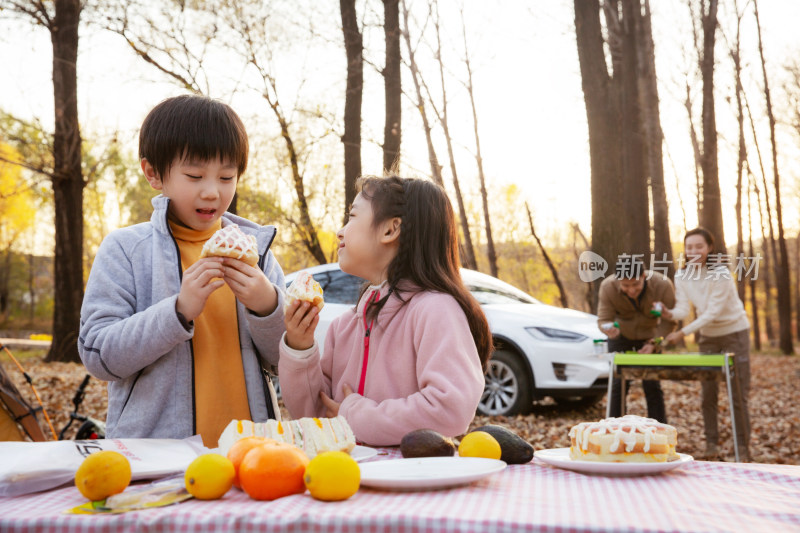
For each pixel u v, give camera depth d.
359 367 1.81
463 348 1.60
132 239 1.85
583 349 6.69
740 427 5.03
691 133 24.95
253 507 1.02
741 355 5.46
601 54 12.71
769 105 23.73
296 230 14.74
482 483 1.20
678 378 4.98
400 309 1.73
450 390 1.51
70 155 15.27
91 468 1.07
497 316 7.02
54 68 15.04
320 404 1.77
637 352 5.46
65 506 1.06
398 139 13.18
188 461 1.31
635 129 13.89
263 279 1.68
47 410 7.91
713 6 18.23
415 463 1.25
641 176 13.70
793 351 24.98
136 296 1.80
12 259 44.53
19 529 0.94
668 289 5.55
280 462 1.08
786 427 7.59
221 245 1.62
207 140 1.72
